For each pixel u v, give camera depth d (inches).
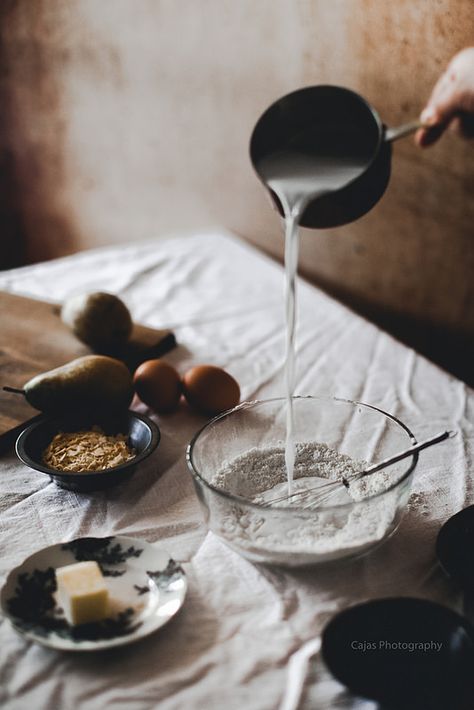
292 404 32.9
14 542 29.8
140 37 57.6
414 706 23.4
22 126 66.7
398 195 49.3
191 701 24.7
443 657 24.9
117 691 24.8
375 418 31.9
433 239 48.8
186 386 36.4
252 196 57.3
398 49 46.1
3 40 63.6
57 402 33.9
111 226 67.1
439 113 35.0
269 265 51.4
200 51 55.4
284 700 24.6
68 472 31.1
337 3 47.7
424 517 30.5
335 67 49.4
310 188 29.8
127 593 27.0
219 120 56.7
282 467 31.4
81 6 58.7
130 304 46.6
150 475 33.0
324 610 27.1
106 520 30.8
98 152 64.2
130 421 33.9
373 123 30.2
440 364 51.8
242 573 28.5
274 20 51.1
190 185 60.8
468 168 45.6
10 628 26.7
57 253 71.7
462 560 28.0
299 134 32.1
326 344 42.1
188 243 54.4
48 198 69.2
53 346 40.5
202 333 43.6
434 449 34.0
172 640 26.3
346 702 24.6
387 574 28.3
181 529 30.3
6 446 34.3
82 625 25.9
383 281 52.3
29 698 24.7
